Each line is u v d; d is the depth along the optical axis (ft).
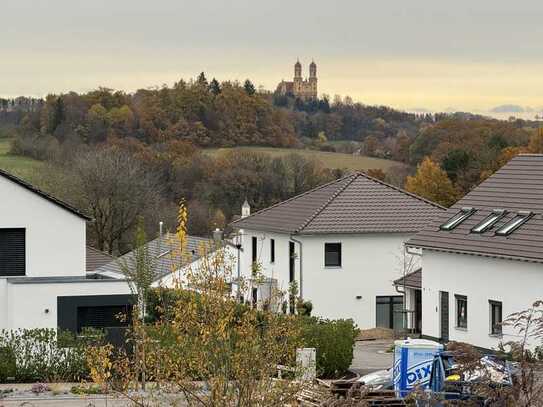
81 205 308.60
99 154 321.93
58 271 167.53
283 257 213.46
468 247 160.45
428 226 176.35
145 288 133.69
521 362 57.36
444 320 169.48
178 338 70.85
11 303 149.18
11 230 165.37
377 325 208.44
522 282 149.28
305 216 212.64
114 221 312.91
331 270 206.59
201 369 69.82
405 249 190.80
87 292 149.28
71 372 134.31
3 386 129.90
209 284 72.02
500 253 152.56
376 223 209.05
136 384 74.49
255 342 70.08
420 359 109.60
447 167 364.79
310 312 193.88
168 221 330.13
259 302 80.94
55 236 167.22
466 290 162.40
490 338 155.94
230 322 74.38
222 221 349.20
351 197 215.72
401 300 209.36
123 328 137.49
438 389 92.38
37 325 148.25
